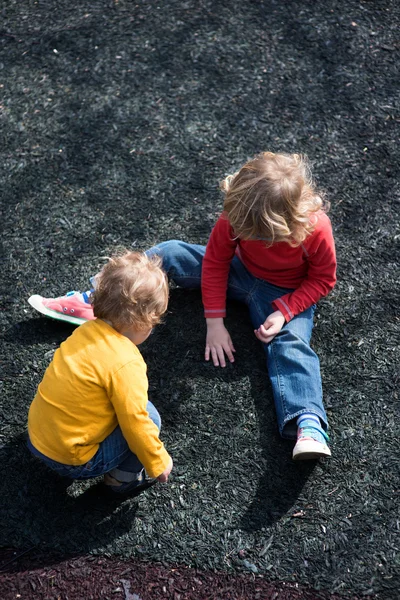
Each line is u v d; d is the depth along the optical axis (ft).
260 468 7.21
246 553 6.64
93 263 8.95
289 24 11.84
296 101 10.73
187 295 8.68
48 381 6.15
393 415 7.55
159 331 8.34
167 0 12.37
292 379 7.39
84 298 8.24
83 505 6.97
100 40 11.75
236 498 7.00
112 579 6.50
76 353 6.10
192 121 10.53
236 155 10.08
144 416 6.06
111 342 6.11
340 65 11.19
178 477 7.16
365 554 6.61
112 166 10.00
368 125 10.38
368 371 7.92
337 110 10.59
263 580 6.48
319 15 11.95
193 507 6.95
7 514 6.90
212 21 11.96
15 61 11.50
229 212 6.89
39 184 9.80
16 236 9.23
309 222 6.97
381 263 8.87
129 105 10.79
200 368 8.00
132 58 11.46
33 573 6.53
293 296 7.67
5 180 9.86
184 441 7.43
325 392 7.77
